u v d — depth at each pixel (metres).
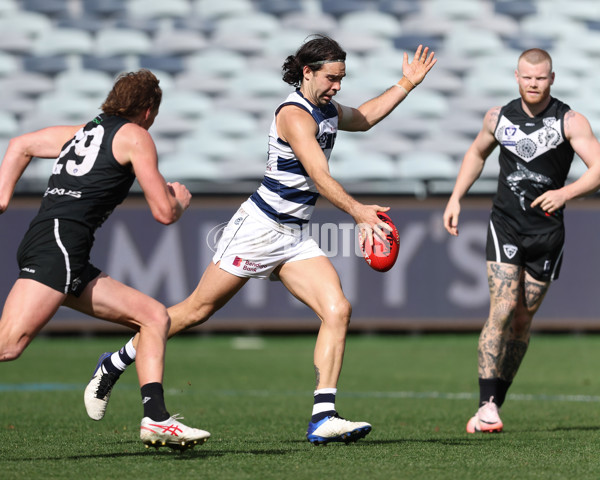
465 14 63.56
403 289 44.41
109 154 15.04
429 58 20.48
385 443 18.34
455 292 44.47
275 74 59.62
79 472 14.41
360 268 44.31
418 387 31.31
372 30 62.03
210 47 60.91
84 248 15.01
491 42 61.78
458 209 22.16
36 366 36.44
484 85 59.41
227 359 39.09
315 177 17.11
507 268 21.34
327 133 18.12
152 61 60.25
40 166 52.53
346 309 17.81
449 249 44.47
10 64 60.25
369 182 45.28
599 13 64.75
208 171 54.38
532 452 17.05
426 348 42.94
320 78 17.69
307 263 18.22
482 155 22.20
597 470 15.05
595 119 59.06
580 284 44.59
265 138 56.50
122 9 63.09
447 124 57.31
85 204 14.99
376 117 20.11
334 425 17.59
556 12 64.31
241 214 18.52
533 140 20.77
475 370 35.94
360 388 31.05
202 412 25.05
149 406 15.12
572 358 39.69
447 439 19.36
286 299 44.59
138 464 15.23
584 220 44.53
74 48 60.72
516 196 21.12
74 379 32.84
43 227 14.84
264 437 19.64
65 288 14.77
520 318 22.11
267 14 63.06
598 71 61.66
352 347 43.38
